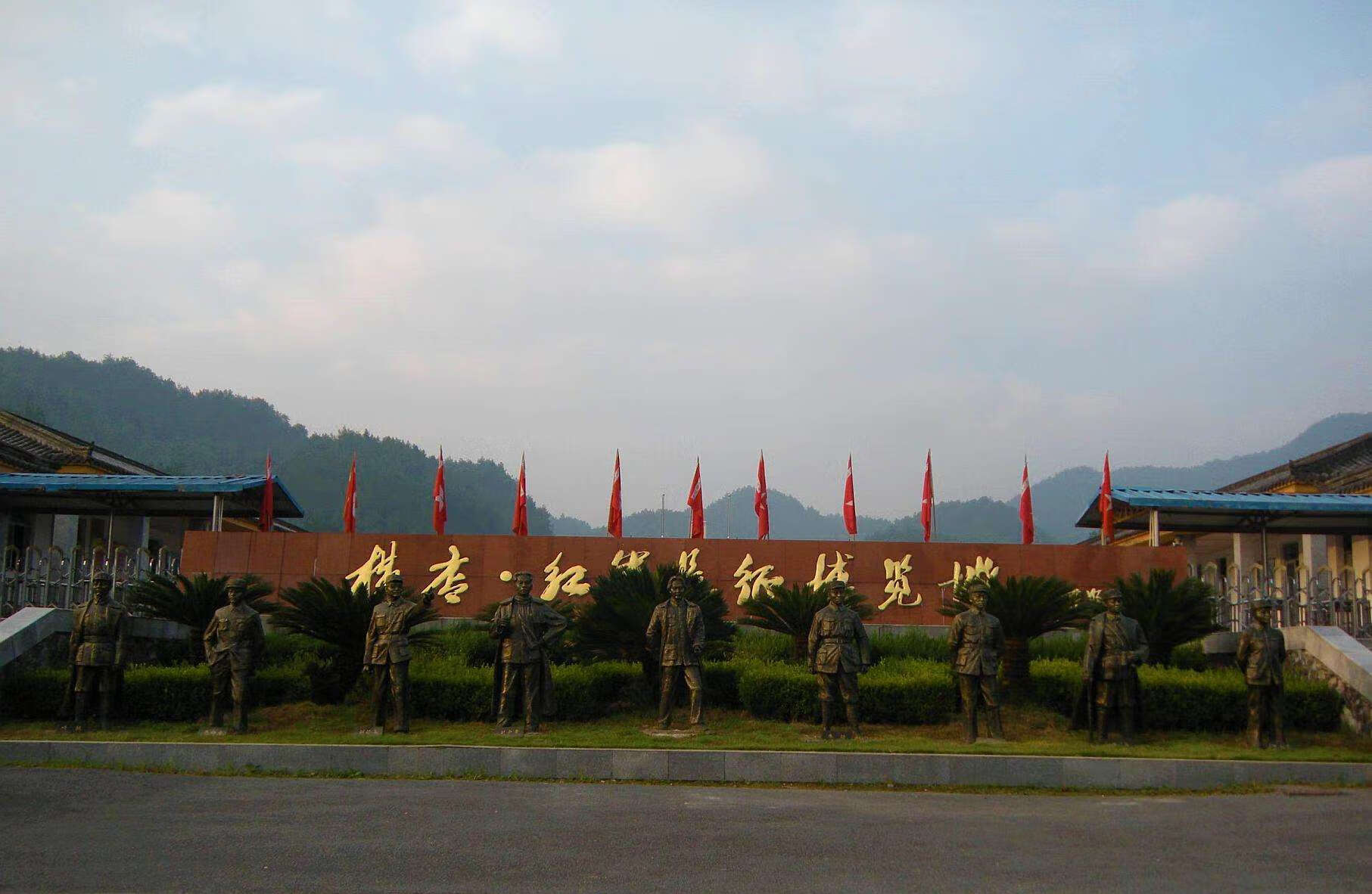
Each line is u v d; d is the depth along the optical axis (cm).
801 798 1015
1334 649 1405
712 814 919
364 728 1307
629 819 891
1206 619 1495
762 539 2128
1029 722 1367
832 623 1291
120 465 3039
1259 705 1272
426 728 1312
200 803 947
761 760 1110
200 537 1916
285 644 1659
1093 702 1290
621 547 1909
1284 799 1028
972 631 1278
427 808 931
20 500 2145
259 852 773
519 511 2172
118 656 1315
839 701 1350
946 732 1323
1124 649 1268
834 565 1903
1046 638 1714
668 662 1324
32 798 961
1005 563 1897
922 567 1902
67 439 2927
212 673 1283
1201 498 1967
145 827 851
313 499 8550
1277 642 1277
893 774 1105
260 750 1136
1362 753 1220
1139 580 1534
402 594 1314
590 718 1387
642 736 1253
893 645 1664
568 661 1530
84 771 1109
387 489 9031
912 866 742
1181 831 862
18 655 1402
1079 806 992
